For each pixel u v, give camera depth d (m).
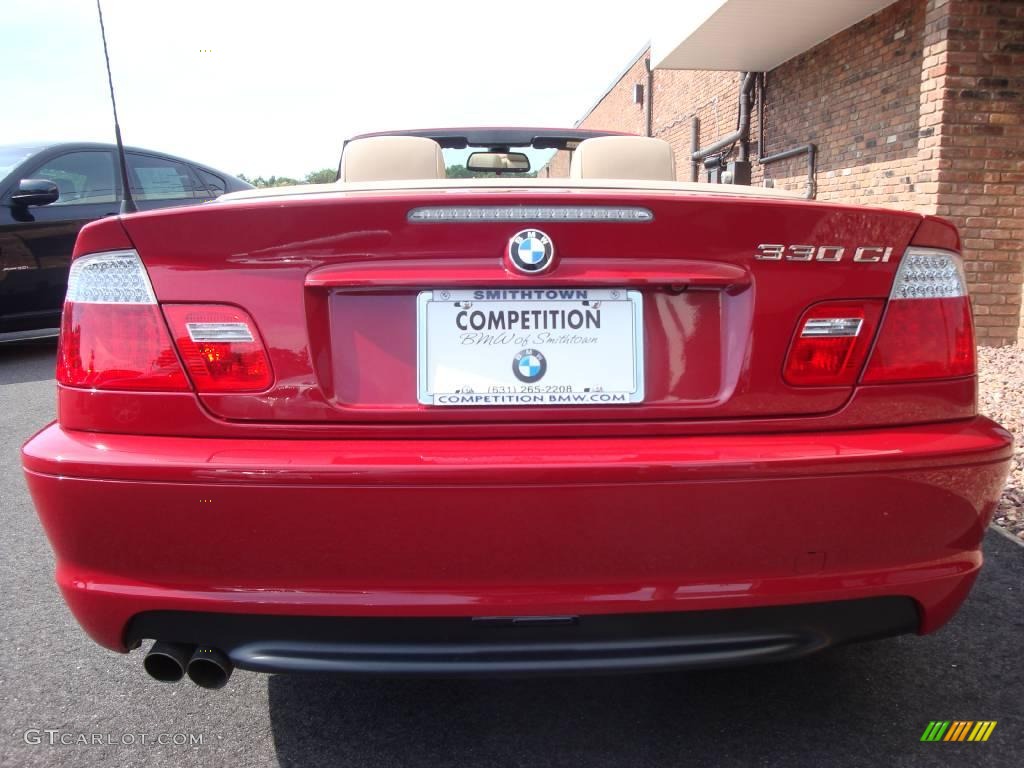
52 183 6.70
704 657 1.60
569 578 1.56
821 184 9.73
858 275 1.63
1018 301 6.37
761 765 1.88
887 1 8.08
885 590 1.63
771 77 11.11
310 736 2.02
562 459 1.52
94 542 1.57
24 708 2.16
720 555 1.57
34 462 1.58
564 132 3.97
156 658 1.68
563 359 1.59
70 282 1.65
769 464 1.54
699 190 2.26
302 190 2.14
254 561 1.54
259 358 1.56
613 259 1.58
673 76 16.36
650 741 1.98
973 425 1.70
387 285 1.56
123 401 1.58
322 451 1.53
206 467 1.50
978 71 6.10
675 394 1.61
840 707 2.10
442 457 1.52
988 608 2.60
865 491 1.58
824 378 1.63
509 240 1.56
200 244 1.56
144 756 1.95
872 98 8.55
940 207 6.25
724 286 1.61
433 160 3.16
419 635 1.58
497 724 2.06
